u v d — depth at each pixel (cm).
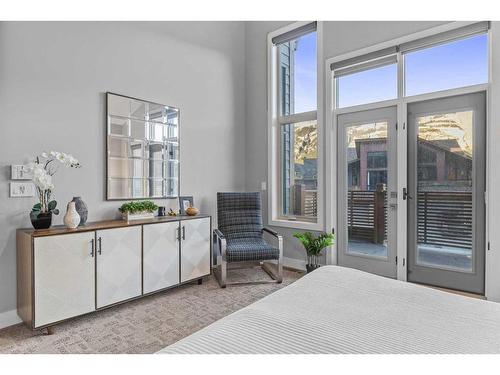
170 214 337
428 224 312
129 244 265
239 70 442
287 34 404
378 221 343
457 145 295
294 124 418
